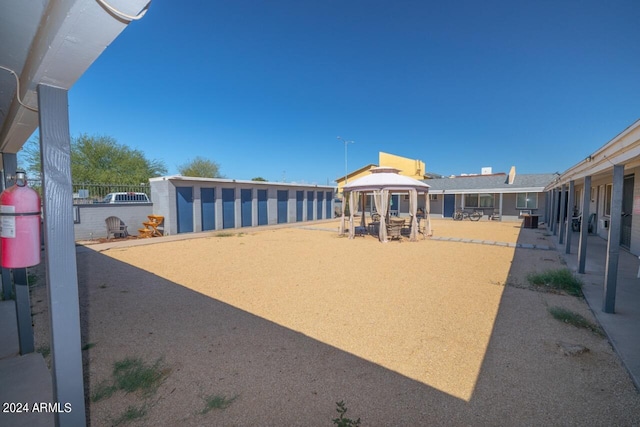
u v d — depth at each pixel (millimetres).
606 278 4492
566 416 2430
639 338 3662
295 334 3918
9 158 3754
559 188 13609
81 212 12602
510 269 7434
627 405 2543
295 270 7438
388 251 10172
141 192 15523
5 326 4000
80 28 1292
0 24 1507
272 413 2480
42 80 1596
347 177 34656
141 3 1287
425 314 4570
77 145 21812
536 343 3625
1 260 1964
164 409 2521
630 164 4535
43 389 2713
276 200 19922
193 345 3619
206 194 16047
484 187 24172
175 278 6703
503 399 2639
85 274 7074
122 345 3617
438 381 2906
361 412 2492
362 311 4703
